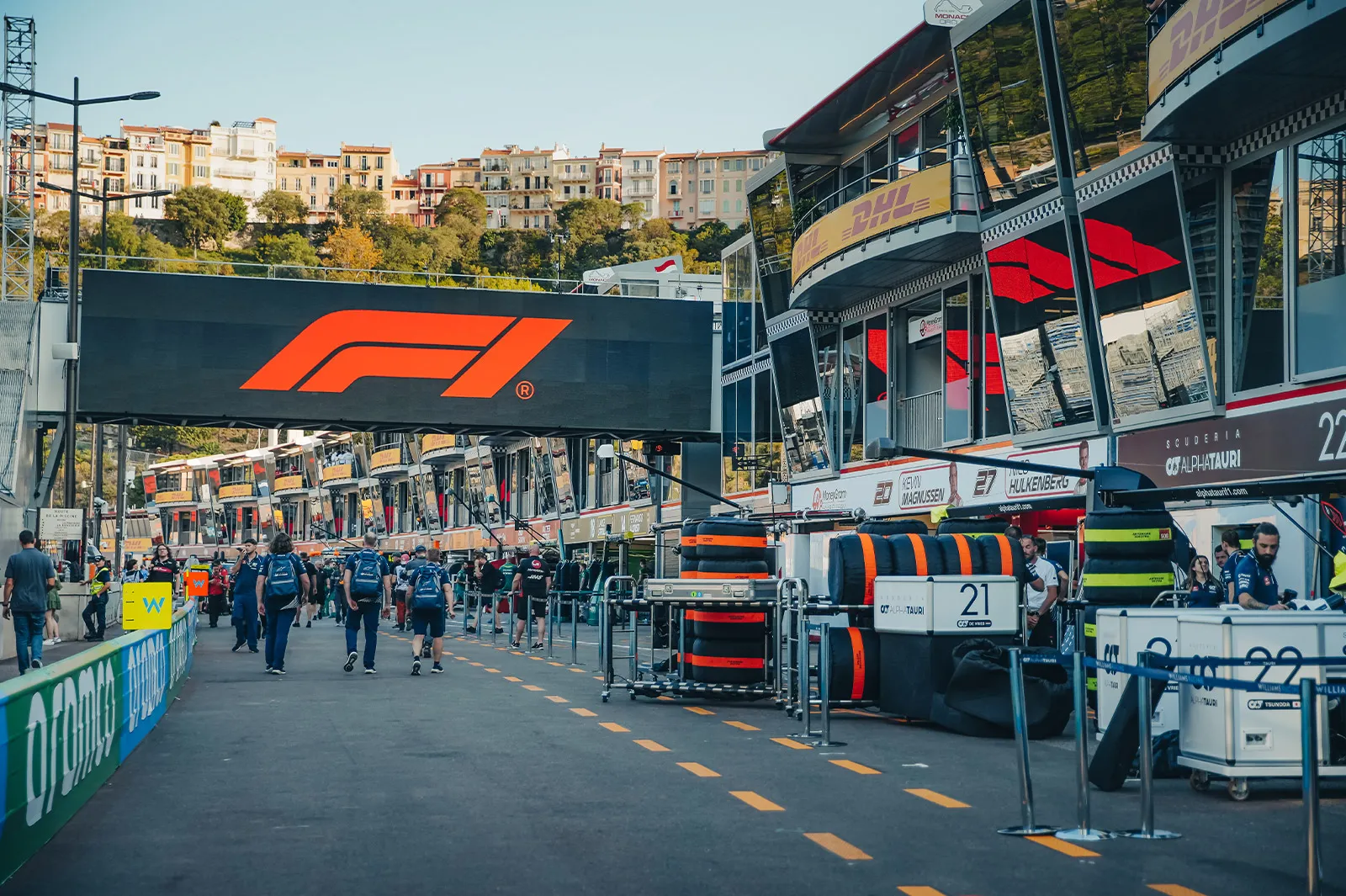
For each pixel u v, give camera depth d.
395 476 103.12
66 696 9.34
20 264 52.91
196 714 16.19
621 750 13.16
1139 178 23.06
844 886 7.55
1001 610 15.48
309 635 38.09
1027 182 26.48
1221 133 21.89
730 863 8.12
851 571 16.30
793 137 36.62
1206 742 10.88
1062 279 25.94
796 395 39.34
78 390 40.94
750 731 14.84
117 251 186.25
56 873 7.80
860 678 16.09
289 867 8.01
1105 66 23.56
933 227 29.02
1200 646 11.13
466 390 42.72
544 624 30.80
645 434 44.50
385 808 9.96
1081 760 9.18
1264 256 21.28
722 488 46.31
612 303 43.78
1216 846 8.71
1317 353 20.22
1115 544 15.73
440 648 23.03
